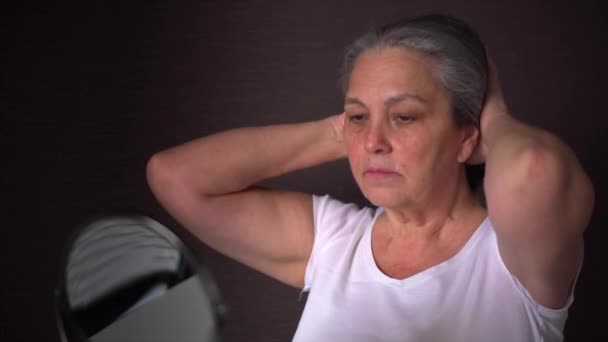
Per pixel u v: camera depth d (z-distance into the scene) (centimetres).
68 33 177
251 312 181
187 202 124
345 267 113
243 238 124
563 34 163
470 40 102
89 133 179
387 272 109
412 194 102
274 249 123
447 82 100
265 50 174
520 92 166
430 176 102
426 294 103
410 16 168
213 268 180
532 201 79
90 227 59
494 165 84
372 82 102
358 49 106
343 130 120
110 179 179
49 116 179
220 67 175
